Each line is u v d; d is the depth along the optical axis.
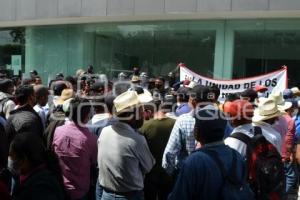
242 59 19.64
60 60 24.20
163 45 21.27
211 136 3.76
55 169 3.54
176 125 5.76
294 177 7.43
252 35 19.45
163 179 5.89
